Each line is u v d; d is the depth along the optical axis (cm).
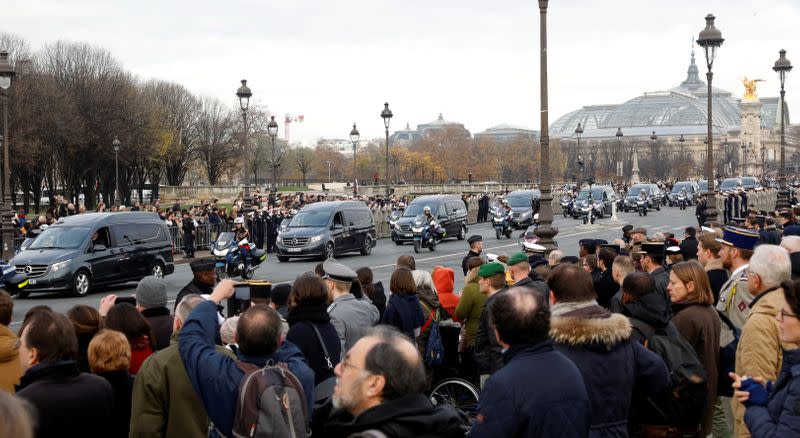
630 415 771
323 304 868
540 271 1348
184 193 11762
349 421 549
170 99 12362
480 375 1124
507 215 5400
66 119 8312
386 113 6175
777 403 618
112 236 3070
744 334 777
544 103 2306
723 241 1132
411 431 512
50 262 2873
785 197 5184
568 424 594
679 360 773
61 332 674
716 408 996
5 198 3503
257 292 961
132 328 834
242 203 5391
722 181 10169
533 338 619
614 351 689
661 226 6206
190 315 689
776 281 789
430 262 3959
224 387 640
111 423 685
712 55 3744
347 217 4353
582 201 6938
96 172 9606
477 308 1155
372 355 523
